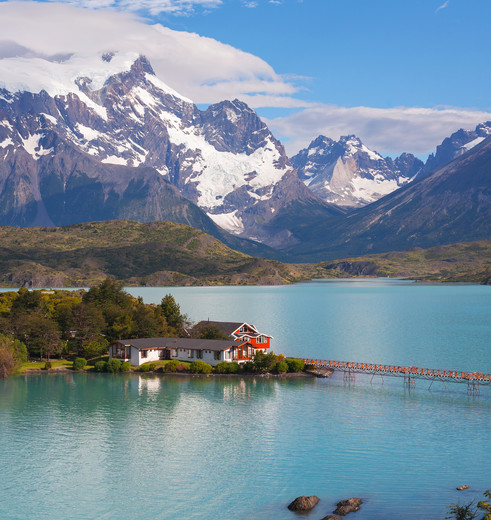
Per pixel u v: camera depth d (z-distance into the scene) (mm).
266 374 151125
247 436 102562
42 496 80000
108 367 155250
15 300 199250
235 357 157375
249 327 170375
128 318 175875
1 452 95438
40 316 179875
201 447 97375
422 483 82938
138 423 110000
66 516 74750
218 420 111688
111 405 121938
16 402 124750
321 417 113750
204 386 138875
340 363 160625
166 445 98375
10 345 157875
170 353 164875
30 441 100562
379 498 78625
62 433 104562
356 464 89812
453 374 148125
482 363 175125
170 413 116375
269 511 75562
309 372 153875
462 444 98000
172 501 78500
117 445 98438
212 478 85250
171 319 189000
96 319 177750
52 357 174000
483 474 85812
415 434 103188
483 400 127562
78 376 150375
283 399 126875
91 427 107750
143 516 74625
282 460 91562
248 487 82312
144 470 88125
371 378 149375
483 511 74312
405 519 72875
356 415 114938
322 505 76938
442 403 124688
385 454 93688
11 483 83875
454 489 81000
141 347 158750
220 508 76500
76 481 84438
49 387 138250
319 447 97000
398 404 123375
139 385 139875
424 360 180625
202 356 159250
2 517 74625
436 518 73188
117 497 79625
